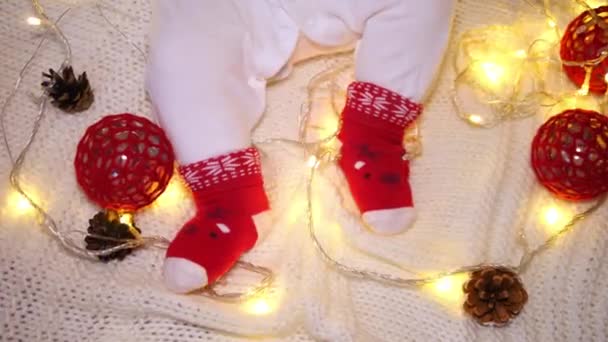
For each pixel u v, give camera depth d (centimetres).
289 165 51
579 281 47
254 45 49
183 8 46
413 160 52
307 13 48
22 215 46
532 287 47
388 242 48
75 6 51
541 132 48
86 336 44
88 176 43
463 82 54
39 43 50
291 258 46
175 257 44
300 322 45
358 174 47
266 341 44
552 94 54
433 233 49
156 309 44
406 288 47
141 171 43
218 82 46
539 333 46
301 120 52
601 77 51
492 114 53
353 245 48
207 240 44
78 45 50
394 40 47
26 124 49
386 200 46
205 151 45
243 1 48
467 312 45
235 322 44
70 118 49
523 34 56
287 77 54
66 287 45
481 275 44
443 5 47
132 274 46
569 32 52
